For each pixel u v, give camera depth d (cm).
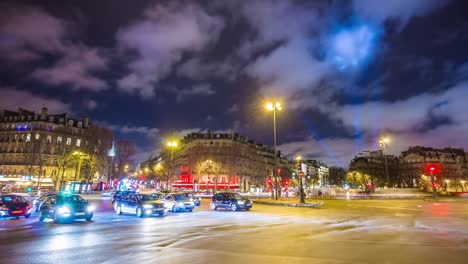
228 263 751
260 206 3073
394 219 1784
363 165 11881
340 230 1323
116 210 2212
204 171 7462
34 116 8112
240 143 9294
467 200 4038
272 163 11506
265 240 1070
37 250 914
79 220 1802
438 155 11994
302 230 1327
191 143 9038
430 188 5772
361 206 3008
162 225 1541
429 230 1314
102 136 7200
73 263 761
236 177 8281
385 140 5631
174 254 851
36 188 6581
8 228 1430
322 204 3309
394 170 12900
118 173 7462
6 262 773
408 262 756
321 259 788
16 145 7825
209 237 1143
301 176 3203
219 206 2662
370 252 869
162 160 11712
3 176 7494
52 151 7800
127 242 1045
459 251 880
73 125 8412
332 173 15000
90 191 6369
